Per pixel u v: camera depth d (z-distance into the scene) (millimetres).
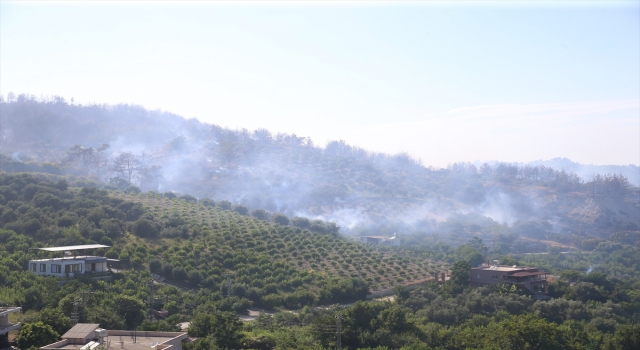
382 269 164125
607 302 130500
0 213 148500
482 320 115062
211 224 184875
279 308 127625
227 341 86875
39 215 147500
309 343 95188
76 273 116062
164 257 140375
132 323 97875
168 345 66125
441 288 142875
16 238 132000
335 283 139875
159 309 110062
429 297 133500
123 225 155875
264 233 179375
